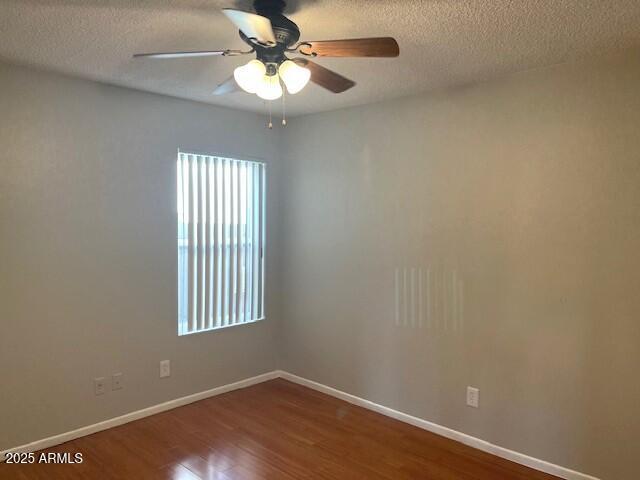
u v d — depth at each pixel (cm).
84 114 301
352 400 373
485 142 292
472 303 301
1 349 274
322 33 220
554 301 267
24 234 279
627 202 242
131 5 192
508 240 284
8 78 270
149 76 292
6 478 259
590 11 194
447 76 285
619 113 243
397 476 269
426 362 326
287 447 300
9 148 272
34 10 196
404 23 208
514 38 225
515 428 285
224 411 354
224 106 371
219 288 383
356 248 365
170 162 345
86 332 308
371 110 352
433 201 318
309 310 404
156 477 263
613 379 249
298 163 406
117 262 321
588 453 258
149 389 342
